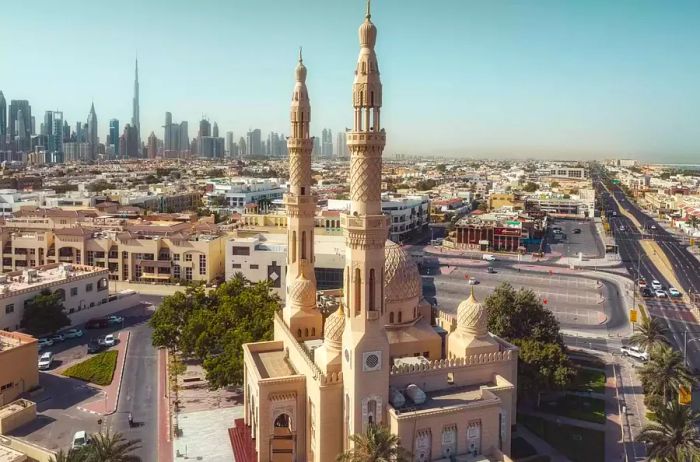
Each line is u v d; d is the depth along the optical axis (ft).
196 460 236.22
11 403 275.39
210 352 319.68
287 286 273.75
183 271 557.33
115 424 269.44
